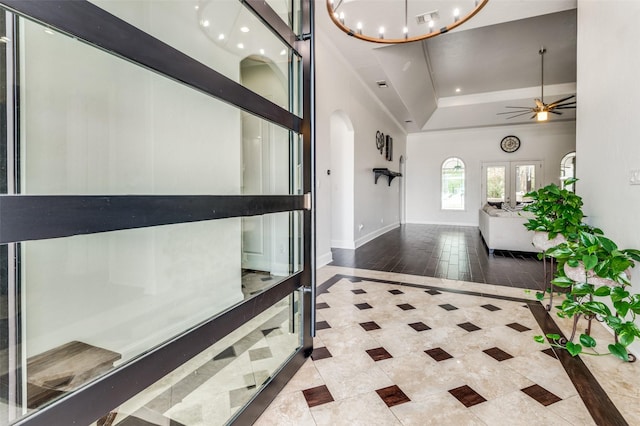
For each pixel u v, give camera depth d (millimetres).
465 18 2799
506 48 5145
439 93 7648
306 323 1917
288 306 1903
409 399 1547
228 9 1827
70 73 1138
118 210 877
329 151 4629
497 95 7469
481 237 7125
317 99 4195
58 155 1134
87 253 1285
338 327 2393
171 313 1676
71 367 1027
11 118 927
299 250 1898
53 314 1127
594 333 2242
